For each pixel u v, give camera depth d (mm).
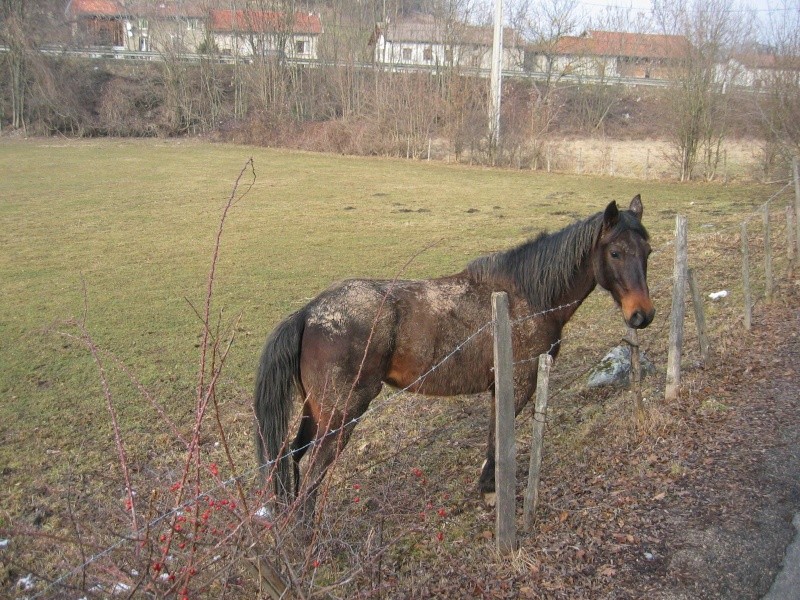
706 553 3936
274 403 4359
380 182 27406
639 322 4676
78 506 4926
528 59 49250
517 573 3916
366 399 4547
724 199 21875
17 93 48438
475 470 5523
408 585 3932
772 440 5172
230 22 53844
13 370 8375
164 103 50438
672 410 5930
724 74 27172
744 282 7895
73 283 12656
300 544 3730
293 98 47344
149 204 21891
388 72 42469
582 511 4492
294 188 25531
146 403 7371
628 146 38812
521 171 31625
